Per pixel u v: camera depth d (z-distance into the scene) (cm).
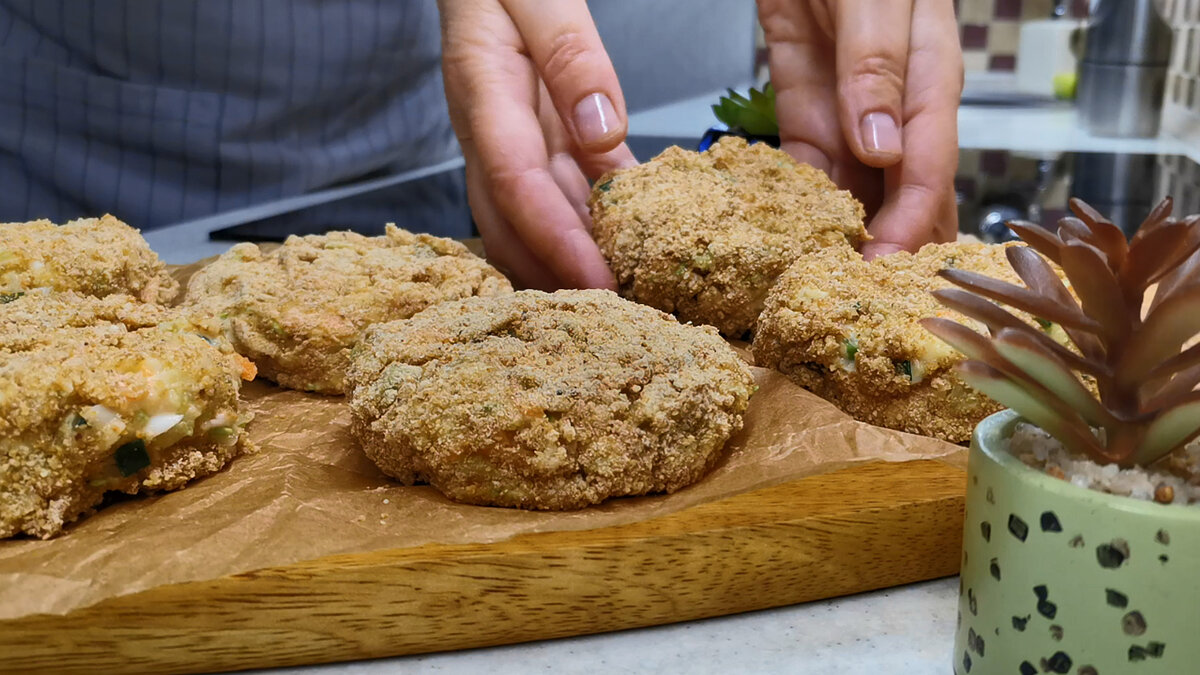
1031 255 32
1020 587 29
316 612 33
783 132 55
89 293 45
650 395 37
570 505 36
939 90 50
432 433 36
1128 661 28
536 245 48
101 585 33
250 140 63
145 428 36
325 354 43
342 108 66
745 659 33
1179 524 26
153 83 61
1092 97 75
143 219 60
